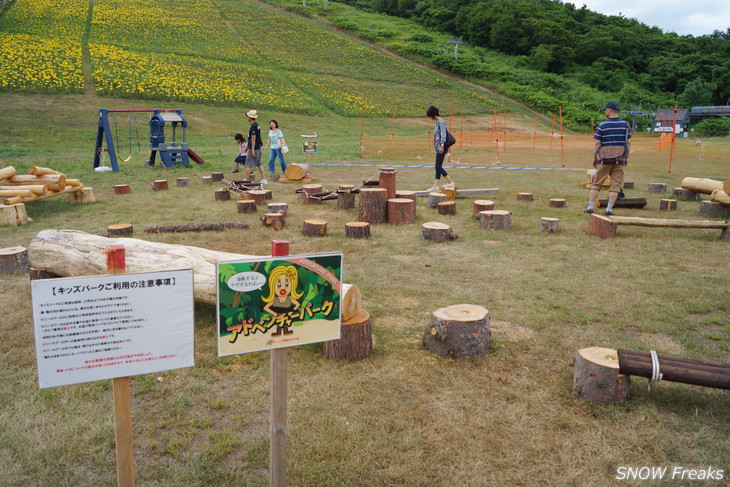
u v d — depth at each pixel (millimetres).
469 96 50875
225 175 14297
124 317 1972
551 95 56812
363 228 7285
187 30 57438
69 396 3338
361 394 3352
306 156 19531
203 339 4141
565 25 94500
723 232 7242
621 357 3234
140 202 10125
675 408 3217
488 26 84875
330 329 2320
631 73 81250
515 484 2588
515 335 4246
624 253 6602
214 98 34656
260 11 74125
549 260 6312
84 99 30219
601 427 3014
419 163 18125
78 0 60719
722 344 4062
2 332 4258
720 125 53594
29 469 2672
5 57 34969
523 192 11383
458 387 3449
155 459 2768
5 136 21703
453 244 7055
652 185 11805
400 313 4715
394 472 2643
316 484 2566
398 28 83125
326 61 55625
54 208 9508
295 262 2189
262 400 3314
